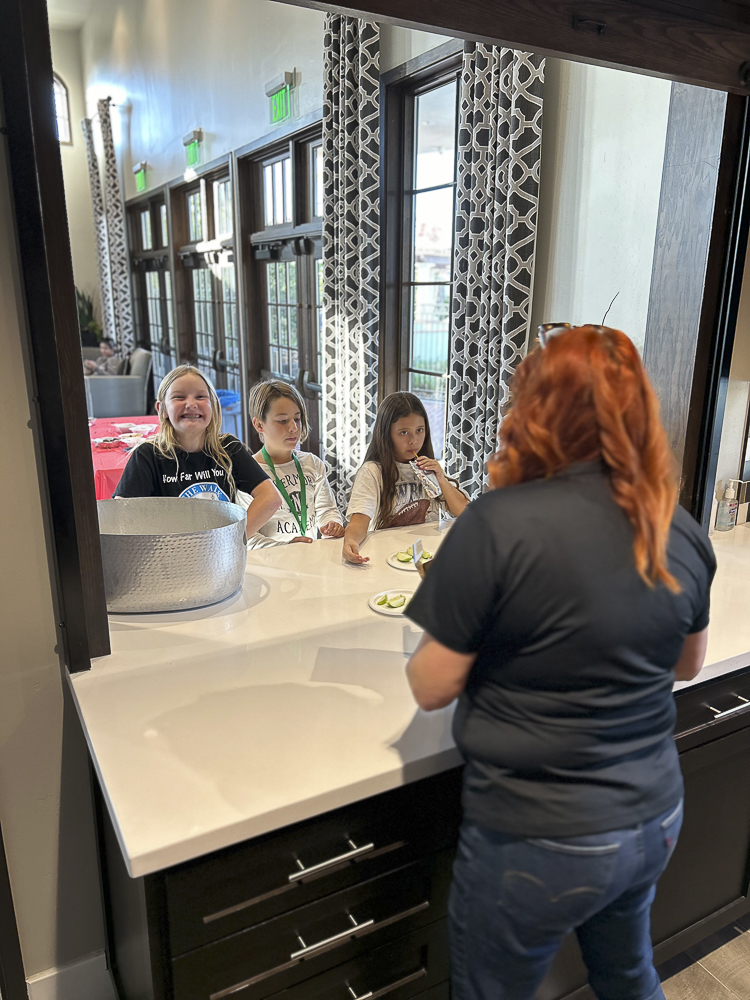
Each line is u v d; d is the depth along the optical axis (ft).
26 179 3.64
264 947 3.50
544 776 2.98
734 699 4.93
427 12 4.19
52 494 4.06
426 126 11.39
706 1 5.17
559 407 2.93
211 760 3.51
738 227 5.82
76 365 3.99
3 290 3.83
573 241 8.53
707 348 6.17
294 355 16.72
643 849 3.09
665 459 2.93
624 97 7.62
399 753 3.57
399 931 3.90
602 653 2.83
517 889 3.06
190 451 6.73
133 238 29.40
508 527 2.82
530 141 8.29
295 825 3.40
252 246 17.80
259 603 5.30
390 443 7.27
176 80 20.67
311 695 4.09
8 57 3.48
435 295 11.75
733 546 6.69
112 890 4.77
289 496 7.88
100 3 26.13
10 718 4.48
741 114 5.69
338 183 12.37
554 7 4.59
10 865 4.72
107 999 5.15
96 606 4.40
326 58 12.07
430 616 2.96
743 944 5.88
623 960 3.68
